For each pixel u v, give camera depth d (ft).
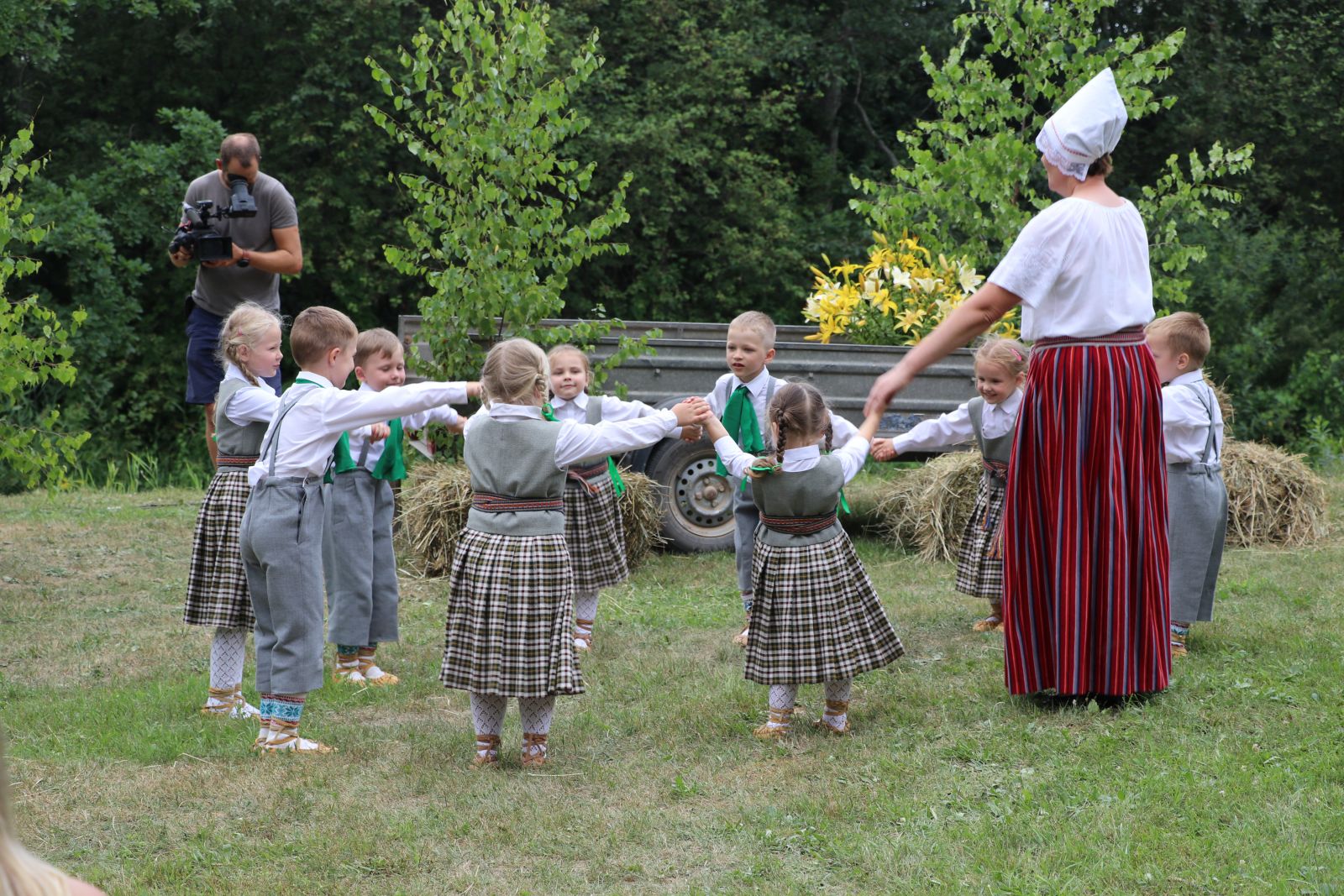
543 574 13.12
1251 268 66.69
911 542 26.25
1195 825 11.18
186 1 57.52
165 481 55.62
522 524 13.17
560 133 25.50
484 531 13.28
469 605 13.24
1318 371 66.08
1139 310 14.44
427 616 20.68
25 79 62.13
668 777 13.00
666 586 23.08
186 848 11.14
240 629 15.17
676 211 65.82
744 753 13.69
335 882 10.52
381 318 67.10
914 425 26.94
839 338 29.84
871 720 14.76
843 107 80.02
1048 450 14.47
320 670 14.07
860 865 10.64
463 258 25.91
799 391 13.89
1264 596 20.61
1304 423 65.67
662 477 25.67
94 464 56.59
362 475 16.72
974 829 11.25
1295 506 26.30
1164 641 14.56
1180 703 14.44
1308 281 70.18
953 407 27.14
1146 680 14.39
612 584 18.34
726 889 10.27
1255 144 69.92
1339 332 69.62
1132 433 14.29
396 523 25.53
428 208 25.59
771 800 12.21
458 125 25.46
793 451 13.92
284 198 22.90
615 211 25.44
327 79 58.80
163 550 26.09
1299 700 14.47
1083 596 14.34
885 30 73.56
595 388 25.04
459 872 10.72
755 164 70.69
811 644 13.88
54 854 11.08
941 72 32.01
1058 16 31.14
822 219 72.18
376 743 14.15
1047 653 14.66
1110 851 10.66
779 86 74.69
